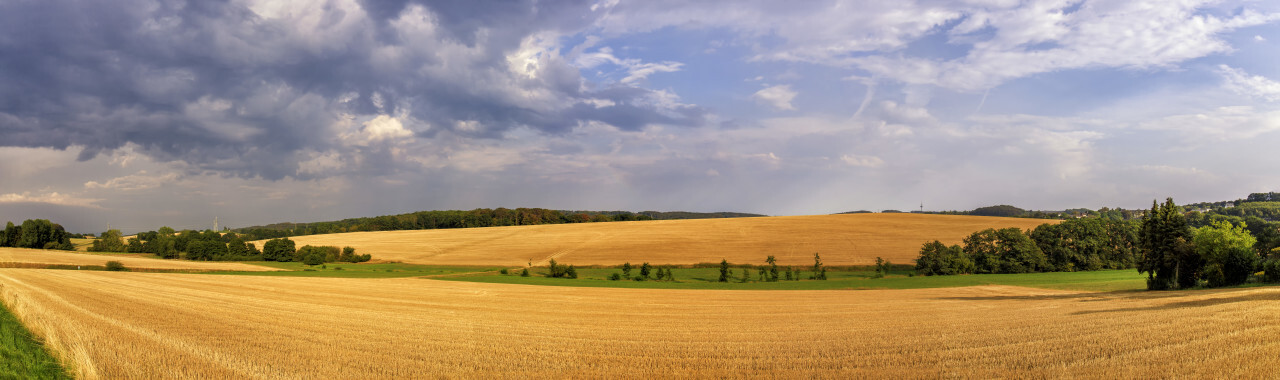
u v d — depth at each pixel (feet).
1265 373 37.78
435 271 237.66
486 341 61.77
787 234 290.35
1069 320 66.44
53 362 45.39
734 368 47.73
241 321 75.56
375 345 57.98
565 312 97.71
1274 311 58.80
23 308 74.95
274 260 296.10
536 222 482.69
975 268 214.07
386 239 341.62
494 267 252.42
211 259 293.84
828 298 128.16
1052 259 218.18
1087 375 39.93
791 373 45.50
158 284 146.20
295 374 44.47
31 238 373.40
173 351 51.60
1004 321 70.54
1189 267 126.93
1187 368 39.78
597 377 45.19
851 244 263.08
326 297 120.26
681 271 225.76
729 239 284.61
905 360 48.01
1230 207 523.70
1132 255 219.61
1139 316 64.08
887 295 135.85
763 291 150.20
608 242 293.84
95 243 383.86
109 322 69.51
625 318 88.53
